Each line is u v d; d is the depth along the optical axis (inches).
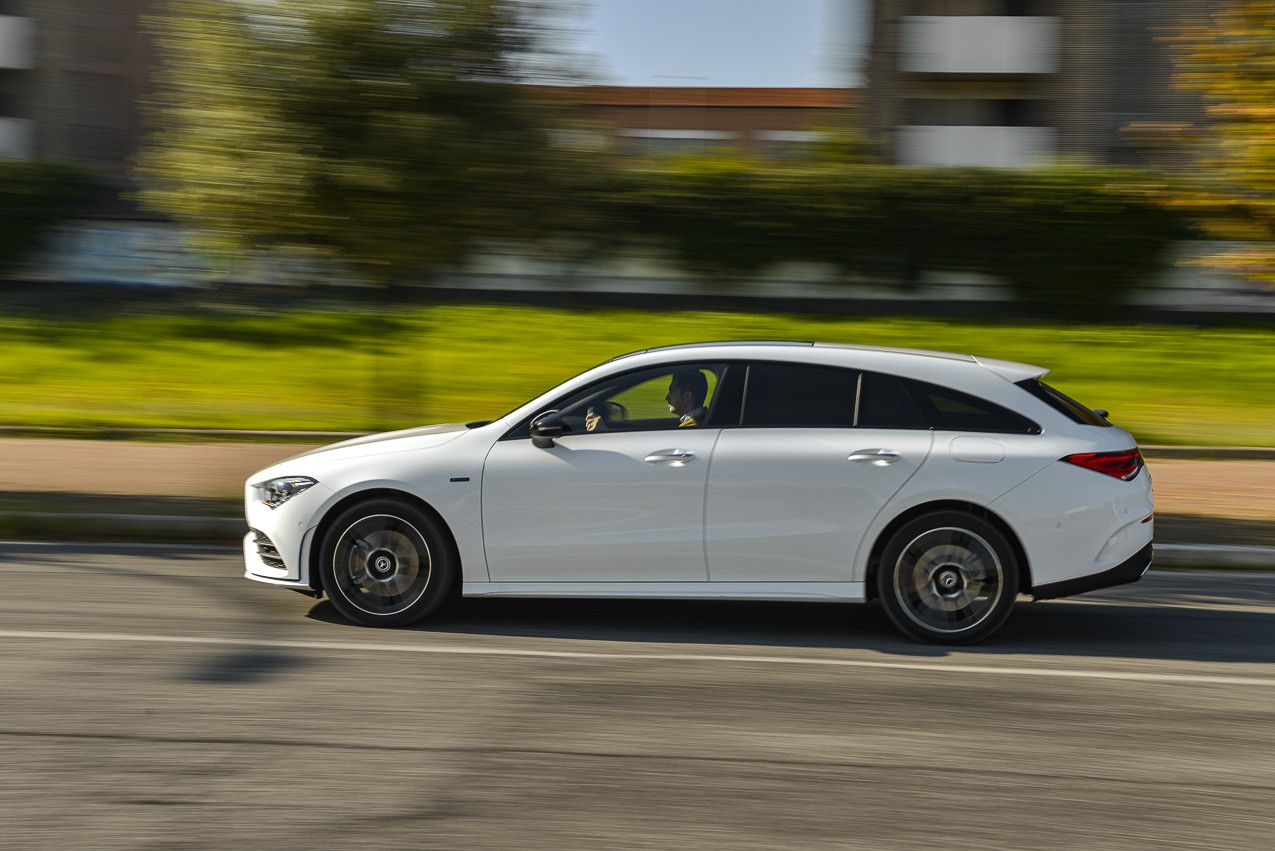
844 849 157.3
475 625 264.7
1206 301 988.6
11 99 1200.8
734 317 964.0
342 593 261.4
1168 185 439.8
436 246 396.2
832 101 1448.1
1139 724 207.5
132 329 831.7
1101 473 251.9
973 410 256.5
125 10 1202.6
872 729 202.4
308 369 718.5
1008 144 1109.1
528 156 398.6
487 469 257.8
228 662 234.2
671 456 255.0
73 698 211.3
